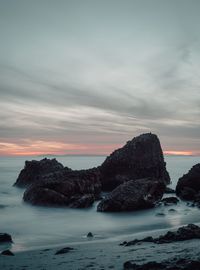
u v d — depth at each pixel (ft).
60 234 74.33
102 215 100.48
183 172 325.83
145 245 53.01
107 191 165.27
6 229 80.43
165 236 57.62
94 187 136.87
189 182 146.61
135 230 78.79
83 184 129.80
